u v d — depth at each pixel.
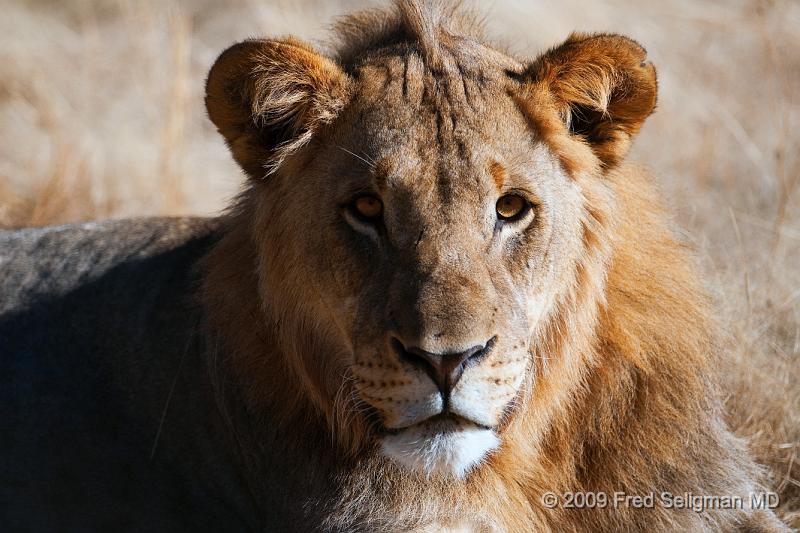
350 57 8.09
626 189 8.09
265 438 8.09
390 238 7.08
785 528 8.56
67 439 9.43
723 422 8.55
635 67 7.57
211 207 15.01
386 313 6.87
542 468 7.85
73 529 9.40
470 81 7.45
